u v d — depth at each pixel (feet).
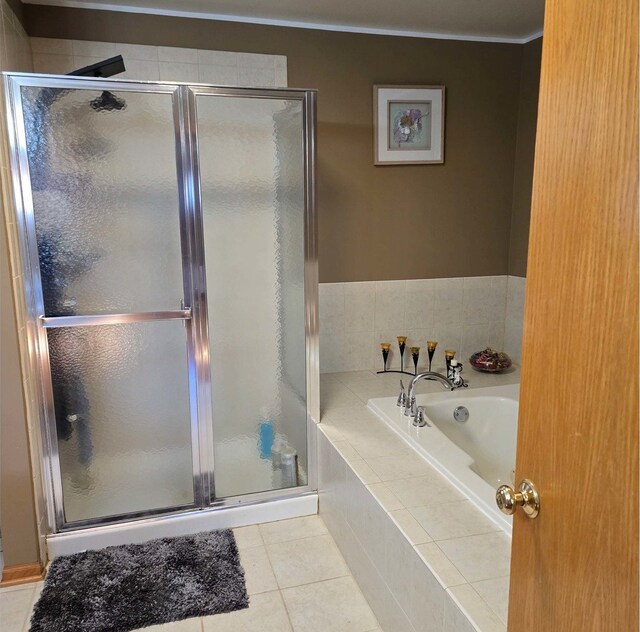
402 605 5.41
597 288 2.18
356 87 9.73
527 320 2.75
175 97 6.88
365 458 7.04
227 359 7.71
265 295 7.72
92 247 6.88
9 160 6.40
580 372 2.31
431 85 10.03
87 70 6.75
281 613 6.27
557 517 2.53
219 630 6.02
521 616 2.93
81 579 6.84
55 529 7.33
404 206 10.41
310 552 7.42
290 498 8.25
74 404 7.18
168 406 7.55
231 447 7.96
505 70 10.45
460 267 10.99
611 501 2.15
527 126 10.43
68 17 8.19
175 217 7.14
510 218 11.06
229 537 7.74
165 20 8.61
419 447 7.19
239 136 7.25
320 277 10.25
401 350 10.55
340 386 9.89
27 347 6.79
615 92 2.01
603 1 2.06
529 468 2.77
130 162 6.87
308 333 8.02
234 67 9.01
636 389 1.98
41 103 6.46
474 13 9.01
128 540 7.59
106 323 7.04
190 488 7.86
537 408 2.68
